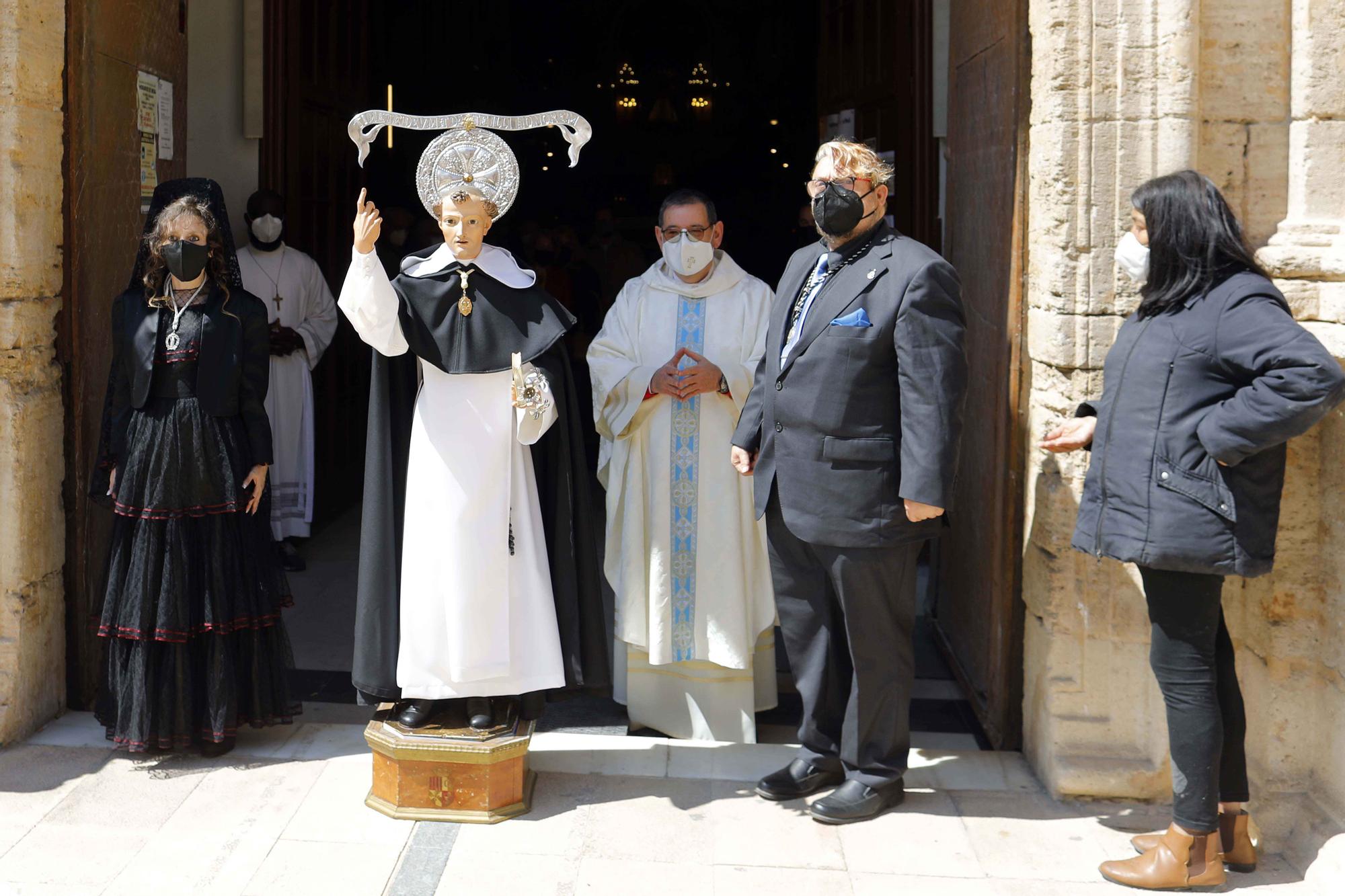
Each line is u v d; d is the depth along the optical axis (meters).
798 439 3.36
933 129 5.81
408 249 7.68
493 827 3.36
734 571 3.93
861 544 3.29
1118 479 2.96
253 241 6.05
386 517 3.49
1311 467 3.30
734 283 4.02
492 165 3.40
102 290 4.16
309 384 6.11
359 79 7.65
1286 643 3.33
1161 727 3.51
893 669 3.42
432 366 3.46
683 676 4.06
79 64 3.94
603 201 16.98
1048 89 3.49
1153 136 3.40
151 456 3.62
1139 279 3.14
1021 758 3.90
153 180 4.60
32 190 3.79
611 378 4.02
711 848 3.26
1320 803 3.25
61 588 4.08
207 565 3.67
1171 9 3.34
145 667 3.62
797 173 16.75
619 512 4.14
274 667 3.85
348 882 3.05
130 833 3.29
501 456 3.44
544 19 16.66
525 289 3.50
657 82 16.80
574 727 4.21
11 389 3.76
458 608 3.39
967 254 4.57
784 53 16.66
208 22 6.09
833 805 3.42
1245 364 2.78
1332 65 3.30
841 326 3.28
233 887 3.02
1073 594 3.57
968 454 4.55
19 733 3.85
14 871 3.08
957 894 3.04
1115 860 3.21
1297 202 3.36
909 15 5.94
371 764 3.75
